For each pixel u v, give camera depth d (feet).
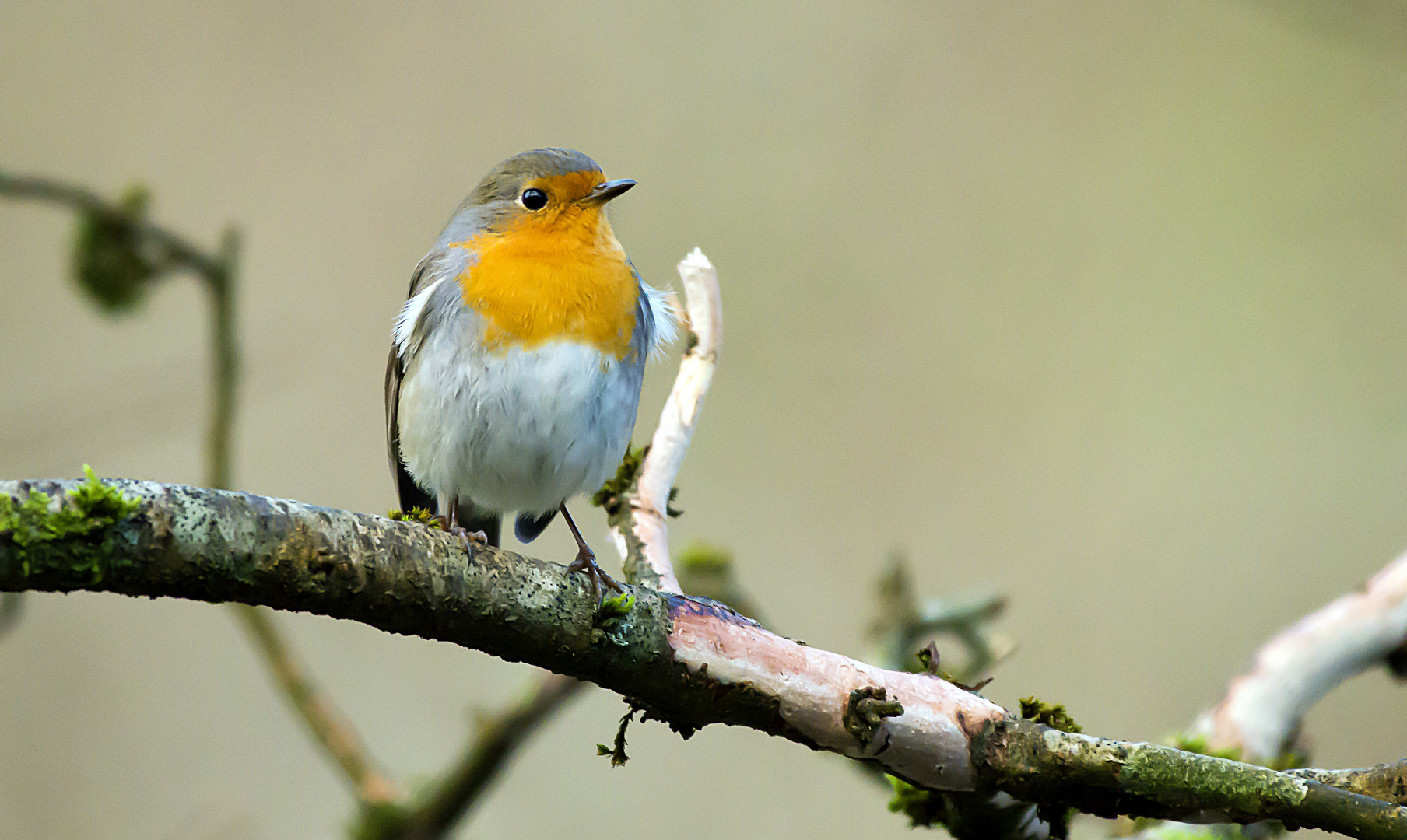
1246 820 15.43
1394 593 23.29
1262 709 22.84
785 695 16.30
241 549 13.92
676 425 22.68
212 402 29.48
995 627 39.75
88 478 13.39
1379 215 44.93
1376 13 34.27
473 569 15.24
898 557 28.12
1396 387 42.60
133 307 31.65
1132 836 21.29
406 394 23.30
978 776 16.40
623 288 23.17
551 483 22.97
